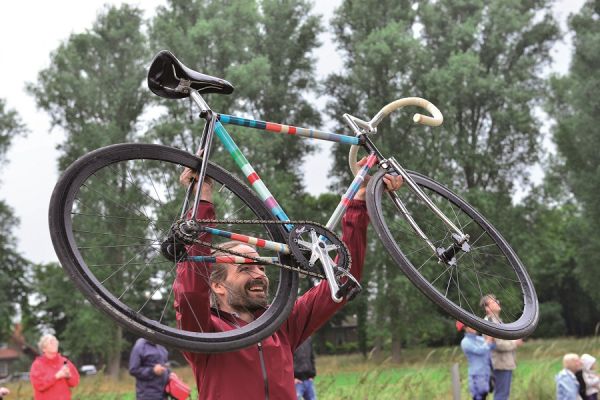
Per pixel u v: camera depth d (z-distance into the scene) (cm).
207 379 307
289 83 4516
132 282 298
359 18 4331
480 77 4000
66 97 4156
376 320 3747
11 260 4272
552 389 1006
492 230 374
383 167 363
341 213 348
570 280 5228
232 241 321
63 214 267
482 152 4081
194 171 311
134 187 308
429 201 360
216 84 332
